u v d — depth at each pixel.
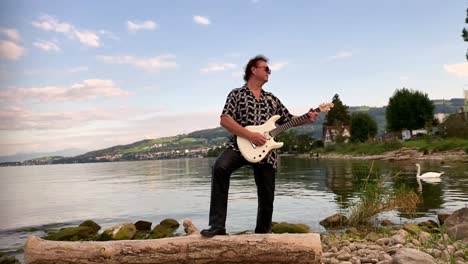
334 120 96.19
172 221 10.93
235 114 4.46
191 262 4.16
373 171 27.70
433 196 14.25
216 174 4.34
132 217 13.18
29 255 4.27
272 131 4.42
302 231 8.96
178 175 41.19
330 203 13.95
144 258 4.15
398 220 10.18
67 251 4.23
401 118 74.62
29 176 64.81
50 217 13.94
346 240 7.83
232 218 11.75
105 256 4.15
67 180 42.78
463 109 61.69
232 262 4.15
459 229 7.23
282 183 22.75
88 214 14.34
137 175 45.75
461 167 27.39
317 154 71.50
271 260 4.11
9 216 14.41
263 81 4.53
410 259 4.99
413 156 43.19
